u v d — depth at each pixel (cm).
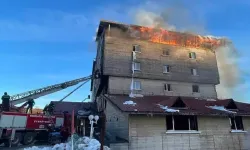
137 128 1892
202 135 2077
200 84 3484
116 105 2066
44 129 2469
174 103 2152
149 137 1902
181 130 2033
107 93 3011
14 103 2775
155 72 3262
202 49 3709
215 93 3538
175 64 3425
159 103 2264
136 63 3225
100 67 3303
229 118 2266
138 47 3319
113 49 3167
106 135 2280
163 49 3459
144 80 3192
